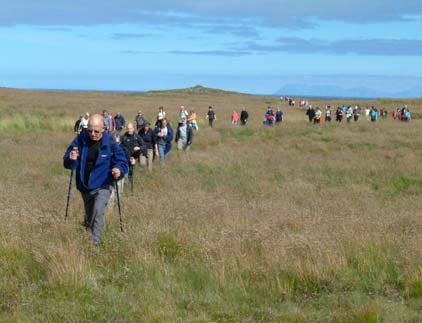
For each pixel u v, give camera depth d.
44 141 27.52
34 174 16.38
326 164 21.77
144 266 7.19
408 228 9.81
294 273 7.19
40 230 8.22
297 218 10.15
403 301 6.60
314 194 15.12
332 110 73.81
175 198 11.73
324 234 8.66
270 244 8.01
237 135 35.66
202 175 18.09
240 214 10.38
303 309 6.28
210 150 26.31
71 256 7.04
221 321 5.80
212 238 8.34
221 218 9.88
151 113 54.88
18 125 35.59
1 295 6.06
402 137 33.16
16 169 17.41
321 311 6.20
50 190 13.34
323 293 6.81
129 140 14.46
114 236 8.34
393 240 8.84
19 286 6.46
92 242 7.82
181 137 24.02
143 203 10.90
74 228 8.35
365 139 32.09
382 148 28.56
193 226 9.16
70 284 6.45
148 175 17.36
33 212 9.04
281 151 26.17
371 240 8.68
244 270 7.22
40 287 6.43
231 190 15.26
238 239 8.13
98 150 8.05
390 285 7.17
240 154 24.59
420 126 42.97
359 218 10.30
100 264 7.27
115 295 6.25
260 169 20.06
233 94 150.25
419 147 28.84
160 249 7.96
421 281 7.04
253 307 6.27
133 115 50.78
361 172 20.27
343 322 5.89
